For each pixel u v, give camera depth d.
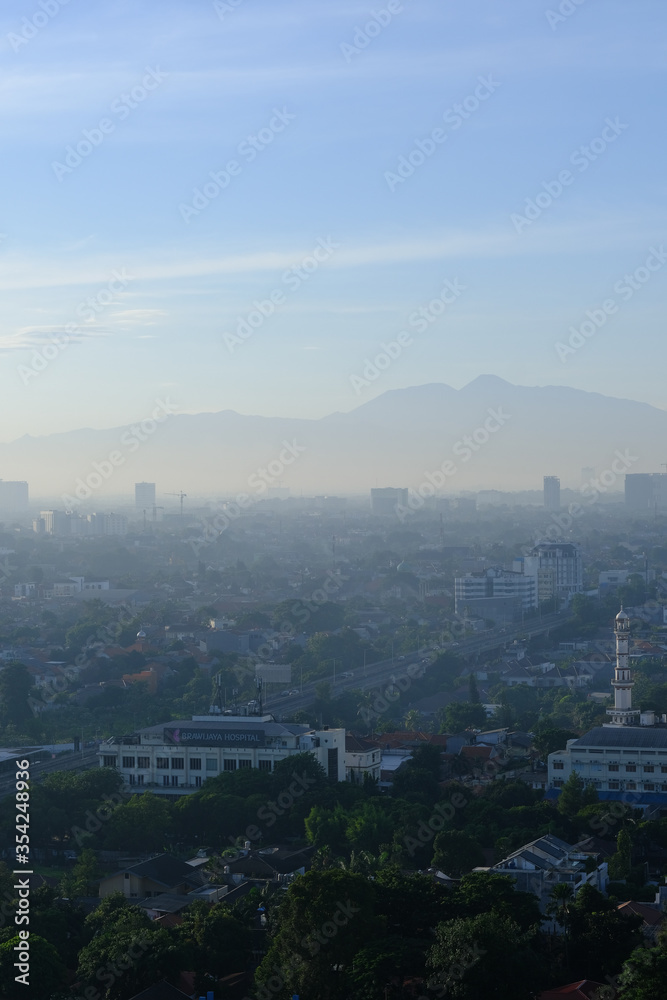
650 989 160.88
